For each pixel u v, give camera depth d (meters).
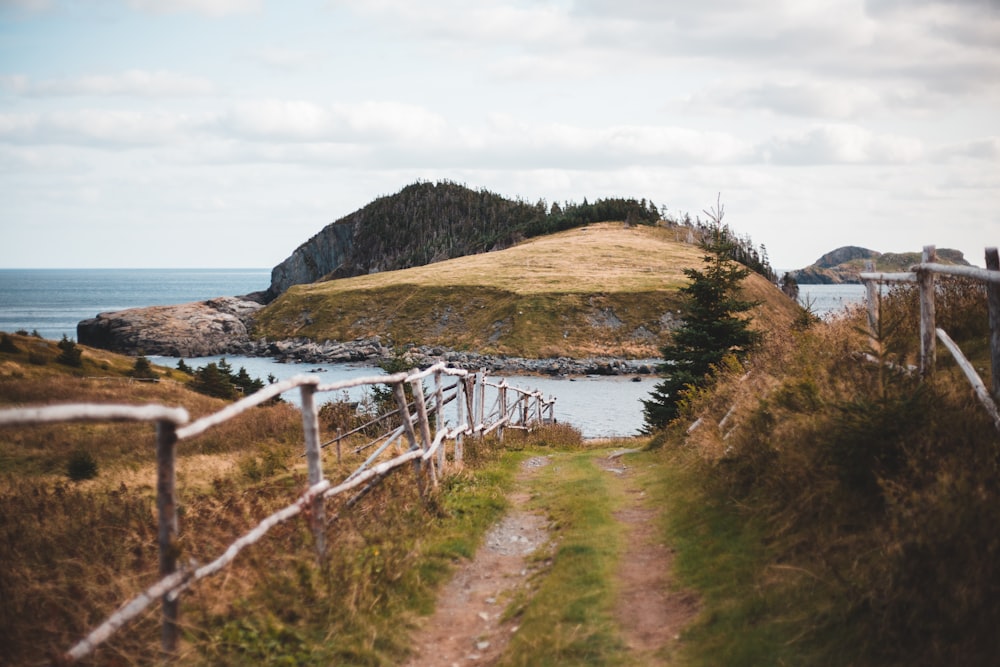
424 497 9.17
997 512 4.46
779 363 12.06
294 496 8.33
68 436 21.25
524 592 6.76
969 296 9.88
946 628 4.18
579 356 95.56
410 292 128.00
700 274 21.91
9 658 4.05
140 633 4.63
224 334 128.25
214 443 20.67
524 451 19.22
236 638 4.89
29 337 59.16
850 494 5.79
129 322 126.25
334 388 7.09
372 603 5.94
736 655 4.78
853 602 4.67
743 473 8.24
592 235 192.25
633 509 9.81
